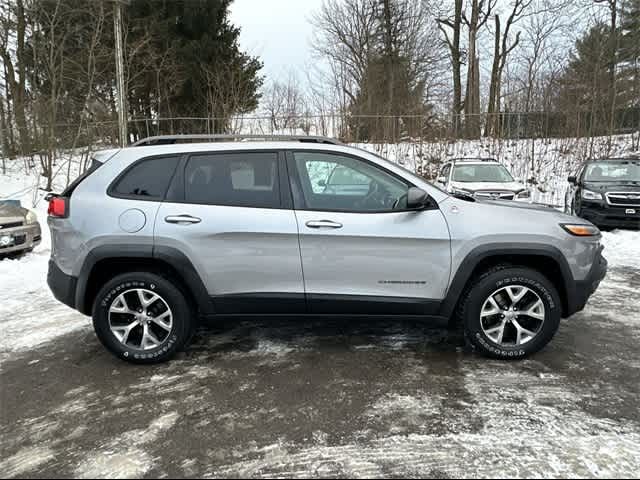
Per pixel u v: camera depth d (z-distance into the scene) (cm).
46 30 1436
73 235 354
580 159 1750
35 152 1429
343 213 353
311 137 381
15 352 397
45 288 595
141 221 350
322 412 295
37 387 334
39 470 243
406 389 323
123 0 1306
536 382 331
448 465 242
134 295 365
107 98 1858
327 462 246
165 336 369
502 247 349
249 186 359
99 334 360
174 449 259
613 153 1731
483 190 973
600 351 384
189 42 2062
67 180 1368
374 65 2480
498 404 302
